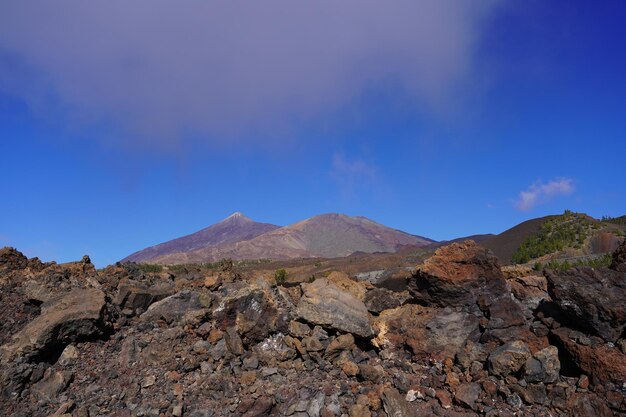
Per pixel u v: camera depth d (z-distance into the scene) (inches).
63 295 396.8
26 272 480.4
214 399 311.7
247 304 375.6
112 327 394.0
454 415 279.6
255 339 364.5
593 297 278.1
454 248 364.2
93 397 319.0
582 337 283.9
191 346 362.0
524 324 316.2
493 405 279.4
